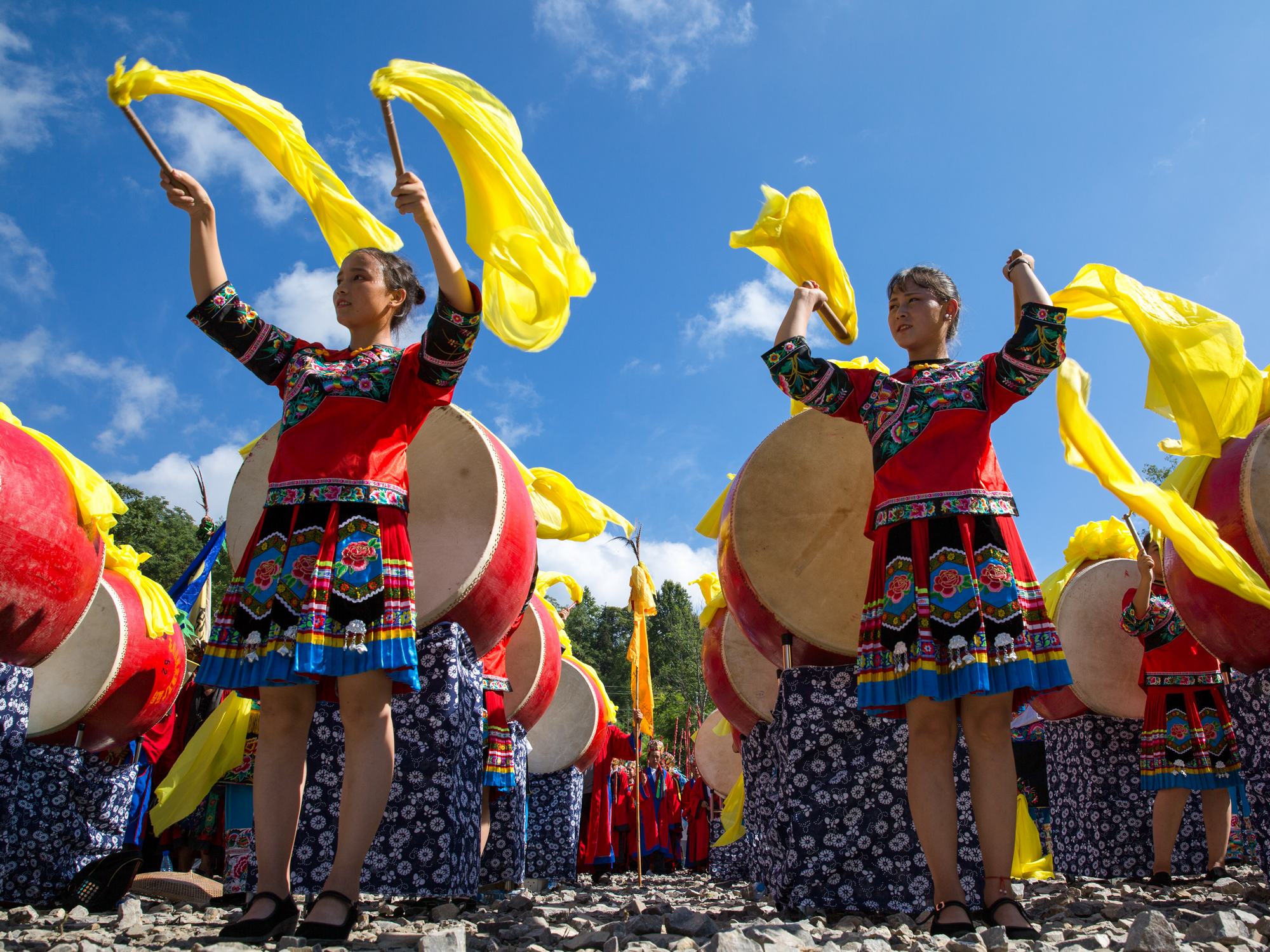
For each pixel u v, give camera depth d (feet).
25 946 7.73
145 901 13.04
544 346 8.64
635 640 20.29
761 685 17.16
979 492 9.07
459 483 11.84
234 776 14.67
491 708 14.40
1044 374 9.05
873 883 10.71
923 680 8.61
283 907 8.06
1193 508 11.99
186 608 19.29
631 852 32.55
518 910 11.27
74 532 12.10
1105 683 18.48
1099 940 7.37
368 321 9.27
